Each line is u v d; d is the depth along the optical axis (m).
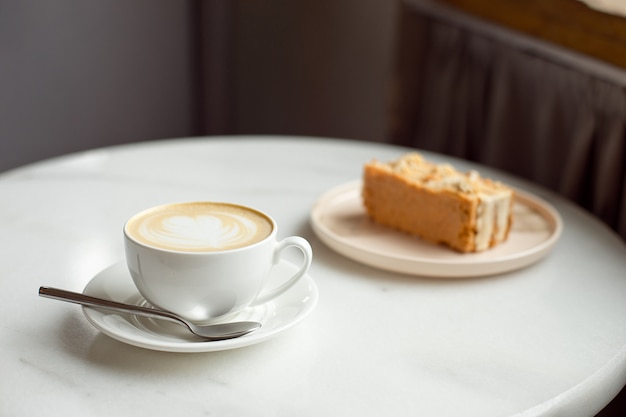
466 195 0.81
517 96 1.19
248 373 0.64
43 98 1.65
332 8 1.67
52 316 0.70
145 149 1.10
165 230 0.67
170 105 1.90
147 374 0.63
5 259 0.79
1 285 0.74
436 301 0.74
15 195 0.94
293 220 0.89
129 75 1.79
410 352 0.67
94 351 0.66
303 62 1.77
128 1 1.73
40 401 0.60
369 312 0.72
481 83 1.27
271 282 0.72
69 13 1.64
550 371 0.65
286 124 1.86
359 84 1.66
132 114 1.83
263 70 1.86
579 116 1.04
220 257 0.64
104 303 0.66
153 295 0.66
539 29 1.08
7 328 0.68
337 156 1.10
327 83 1.73
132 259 0.65
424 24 1.40
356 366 0.65
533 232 0.87
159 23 1.81
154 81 1.85
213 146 1.13
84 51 1.69
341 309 0.72
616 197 1.01
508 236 0.86
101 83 1.74
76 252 0.81
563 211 0.96
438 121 1.36
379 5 1.57
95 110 1.75
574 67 1.03
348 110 1.71
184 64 1.90
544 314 0.73
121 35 1.75
